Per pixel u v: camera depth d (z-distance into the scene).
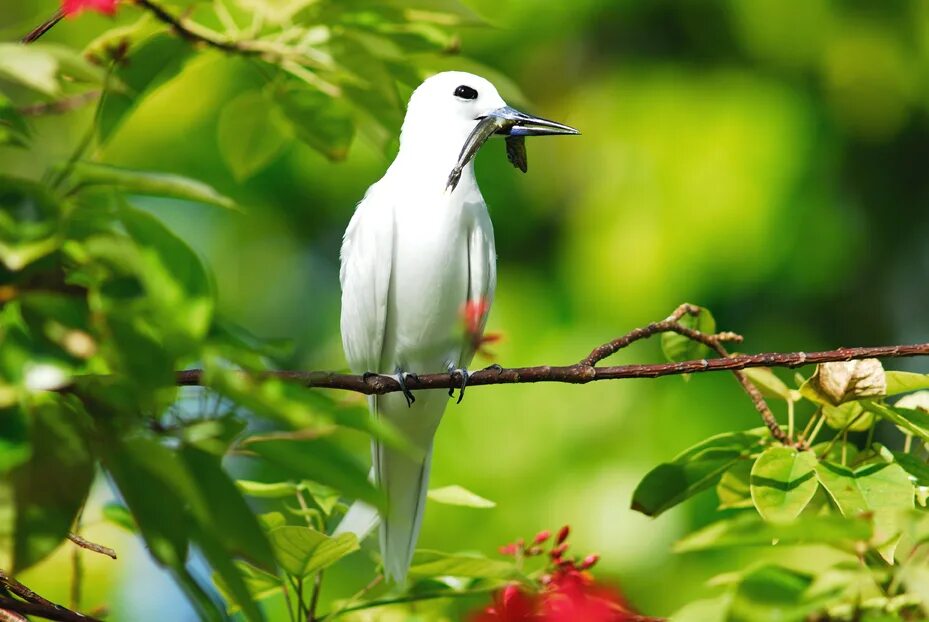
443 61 7.37
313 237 15.19
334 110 7.34
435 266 8.97
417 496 8.70
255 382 3.71
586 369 6.58
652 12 13.96
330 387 6.77
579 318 13.28
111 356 3.79
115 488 4.33
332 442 4.02
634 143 13.55
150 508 3.96
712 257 13.03
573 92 14.31
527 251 14.52
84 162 4.01
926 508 6.11
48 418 4.06
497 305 13.80
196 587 3.94
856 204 13.95
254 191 14.59
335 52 6.61
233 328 4.00
